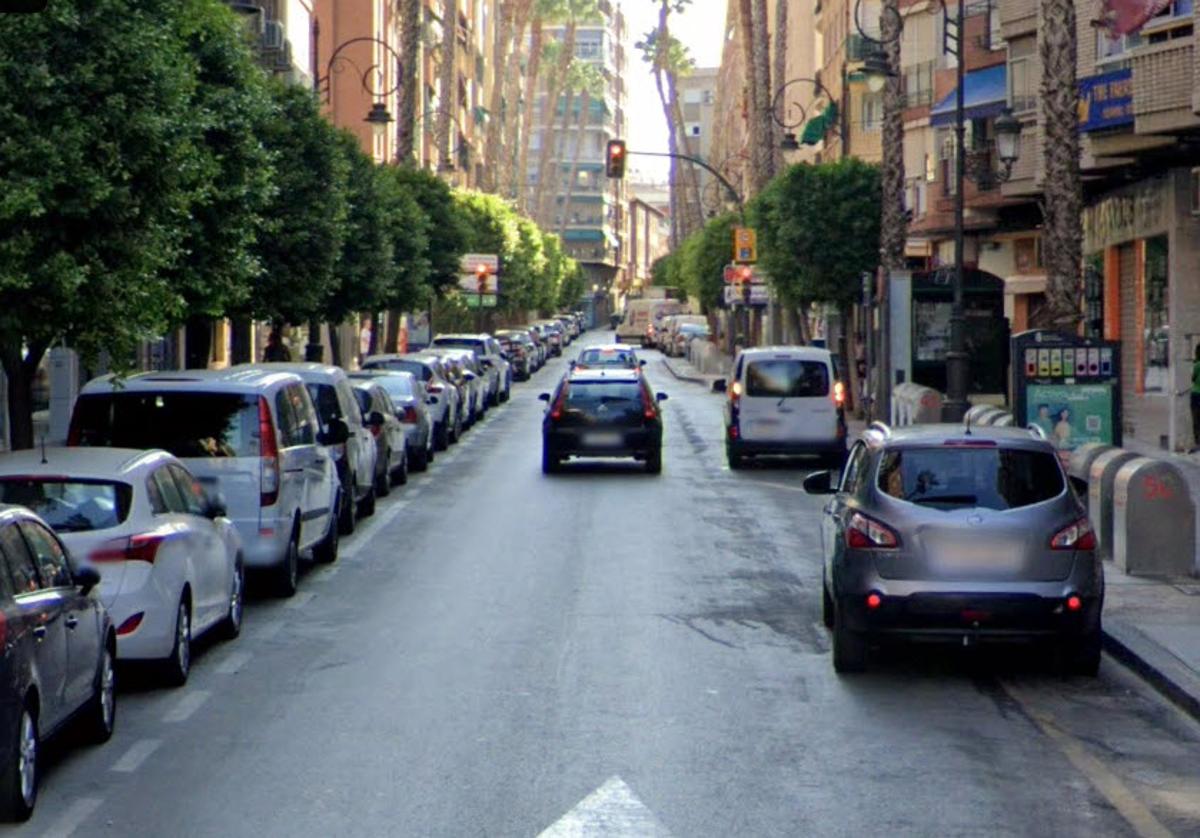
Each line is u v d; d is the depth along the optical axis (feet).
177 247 58.34
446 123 264.72
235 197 71.41
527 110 401.70
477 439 130.21
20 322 51.21
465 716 37.96
